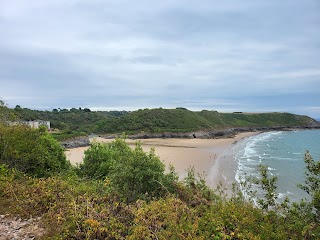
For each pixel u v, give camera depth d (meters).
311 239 5.20
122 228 5.96
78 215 6.21
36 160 14.66
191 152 51.03
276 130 150.50
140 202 7.32
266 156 46.69
